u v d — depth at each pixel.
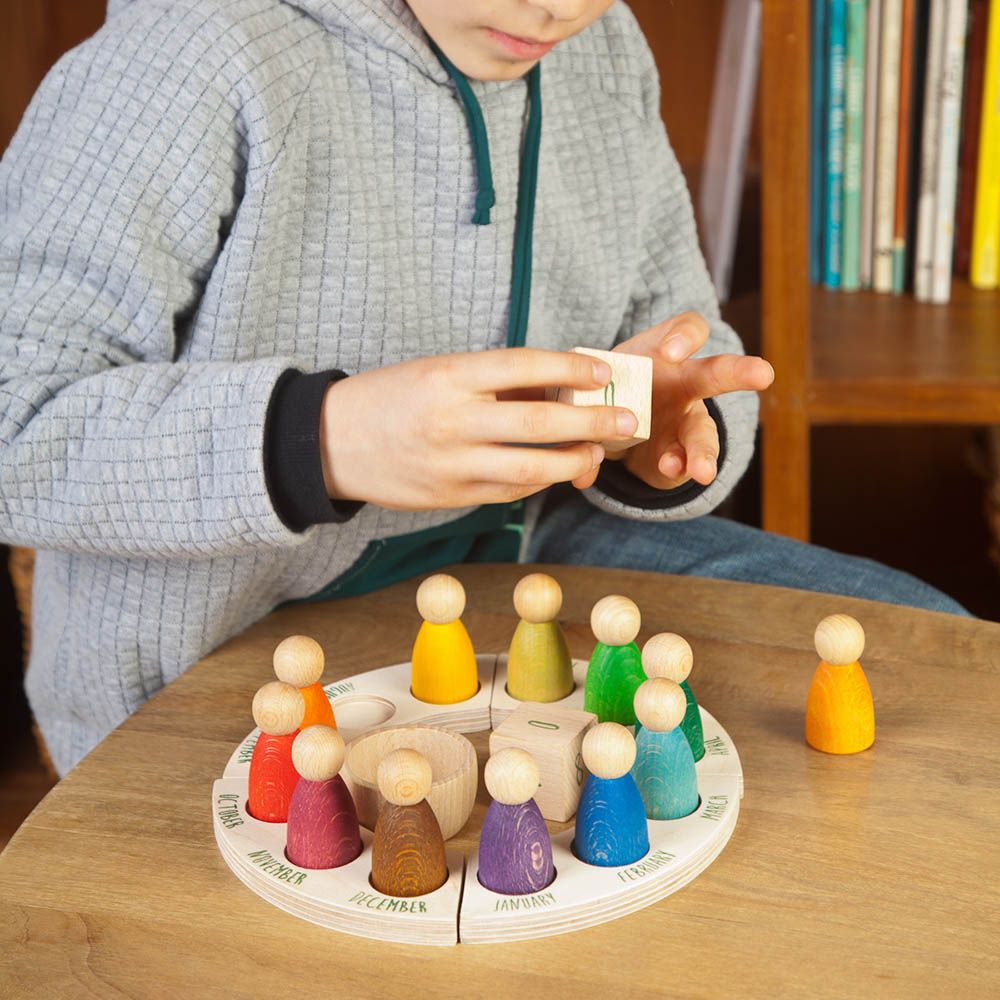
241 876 0.61
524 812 0.58
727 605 0.91
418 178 0.99
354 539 0.99
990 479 1.65
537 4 0.82
